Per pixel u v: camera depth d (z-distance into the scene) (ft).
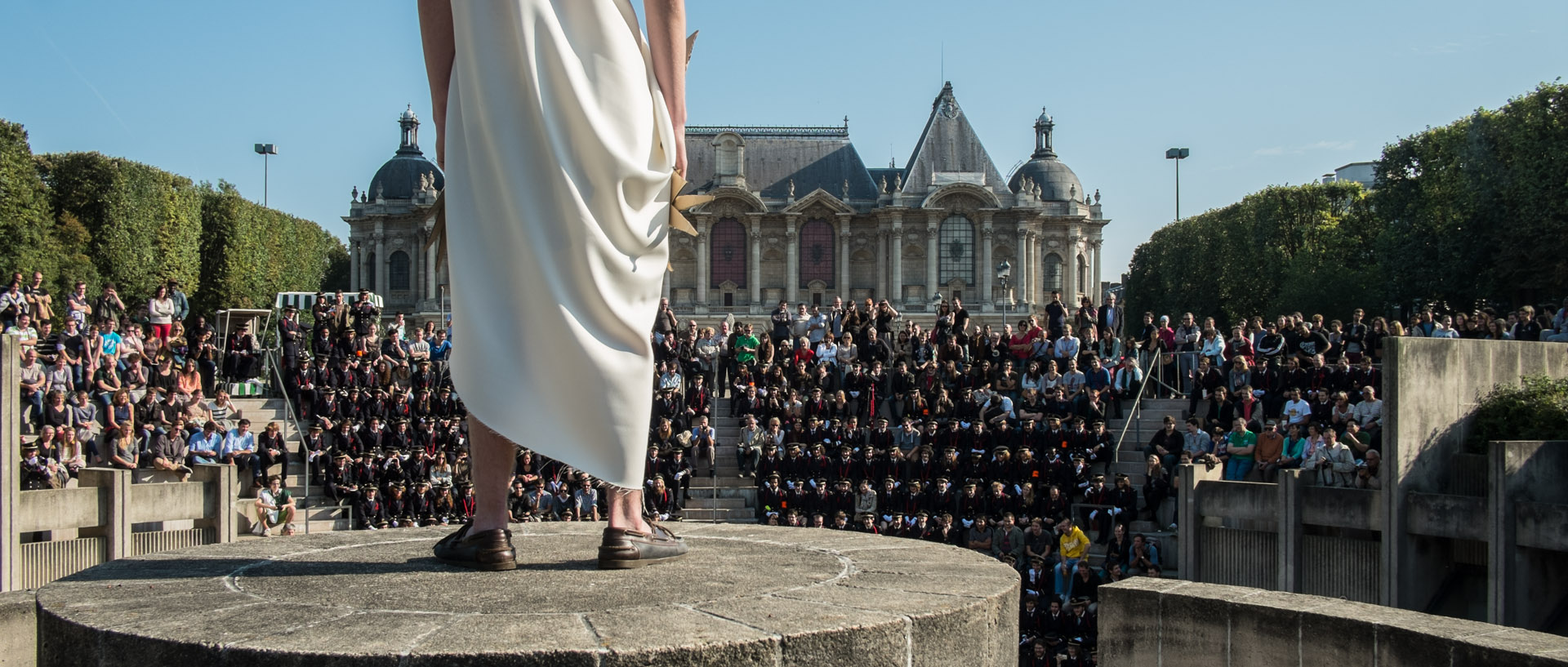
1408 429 55.88
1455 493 56.80
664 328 97.60
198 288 258.57
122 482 51.39
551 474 83.76
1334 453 62.80
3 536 47.37
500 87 13.60
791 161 393.09
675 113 14.88
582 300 13.61
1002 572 14.25
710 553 16.14
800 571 14.30
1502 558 51.03
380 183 407.23
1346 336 88.94
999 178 379.96
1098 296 414.00
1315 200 267.39
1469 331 85.87
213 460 77.20
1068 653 69.26
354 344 97.66
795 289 377.71
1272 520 62.13
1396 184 199.82
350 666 9.74
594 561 15.12
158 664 10.34
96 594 12.64
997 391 94.27
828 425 92.68
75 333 81.76
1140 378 92.58
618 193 13.74
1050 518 80.38
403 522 83.46
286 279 306.35
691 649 10.03
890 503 86.63
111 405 72.84
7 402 47.60
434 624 10.93
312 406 94.12
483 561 14.24
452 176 13.97
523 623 10.94
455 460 88.43
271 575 13.97
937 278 375.66
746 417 94.63
